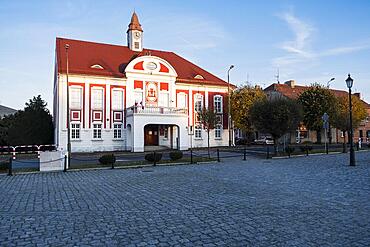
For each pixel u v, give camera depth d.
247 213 7.84
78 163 22.77
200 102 44.22
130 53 44.09
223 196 10.08
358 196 9.72
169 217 7.57
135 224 7.00
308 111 47.50
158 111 37.59
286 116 26.42
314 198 9.56
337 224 6.79
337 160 22.45
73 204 9.16
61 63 36.50
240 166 19.89
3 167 18.02
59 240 5.98
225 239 5.90
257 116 27.92
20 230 6.64
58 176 16.06
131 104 39.00
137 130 36.28
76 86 36.28
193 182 13.25
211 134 44.69
